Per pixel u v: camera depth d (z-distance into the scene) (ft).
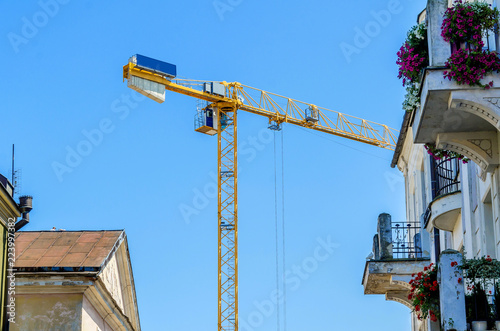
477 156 77.71
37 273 88.79
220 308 368.48
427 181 123.34
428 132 77.00
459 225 102.47
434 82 68.54
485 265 67.62
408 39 75.77
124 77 336.90
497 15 70.13
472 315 67.05
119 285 105.60
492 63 67.46
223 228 375.66
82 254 94.07
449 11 70.23
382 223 120.16
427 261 116.57
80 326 88.84
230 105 379.76
